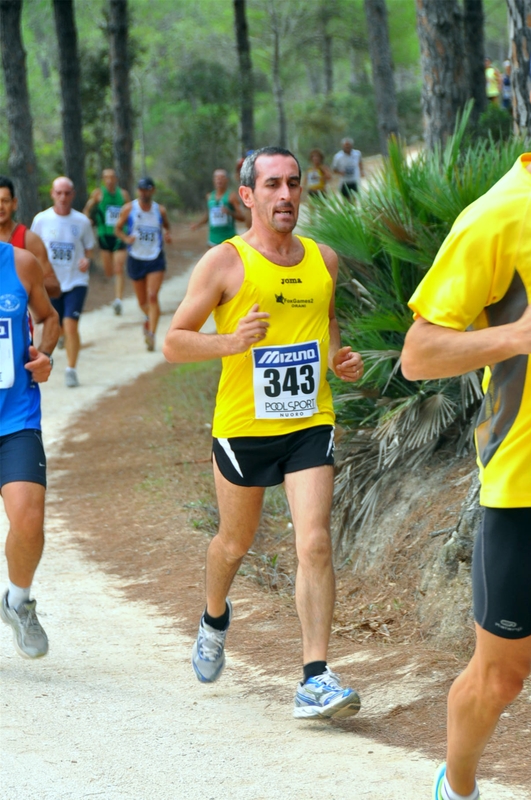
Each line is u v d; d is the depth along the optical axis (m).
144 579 7.84
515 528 3.13
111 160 42.00
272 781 4.14
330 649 6.16
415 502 7.77
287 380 4.95
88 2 58.12
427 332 3.06
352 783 4.08
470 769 3.41
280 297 4.92
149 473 11.17
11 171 25.78
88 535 9.12
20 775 4.27
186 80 49.69
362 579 7.62
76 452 12.45
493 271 3.04
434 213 8.08
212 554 5.25
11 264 5.60
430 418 7.93
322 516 4.86
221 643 5.42
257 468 5.01
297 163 4.98
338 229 8.60
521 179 3.06
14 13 25.09
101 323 24.14
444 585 6.50
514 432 3.10
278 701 5.25
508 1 8.35
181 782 4.17
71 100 31.06
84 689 5.48
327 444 5.02
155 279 19.25
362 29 59.84
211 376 16.66
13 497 5.37
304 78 86.12
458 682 3.35
